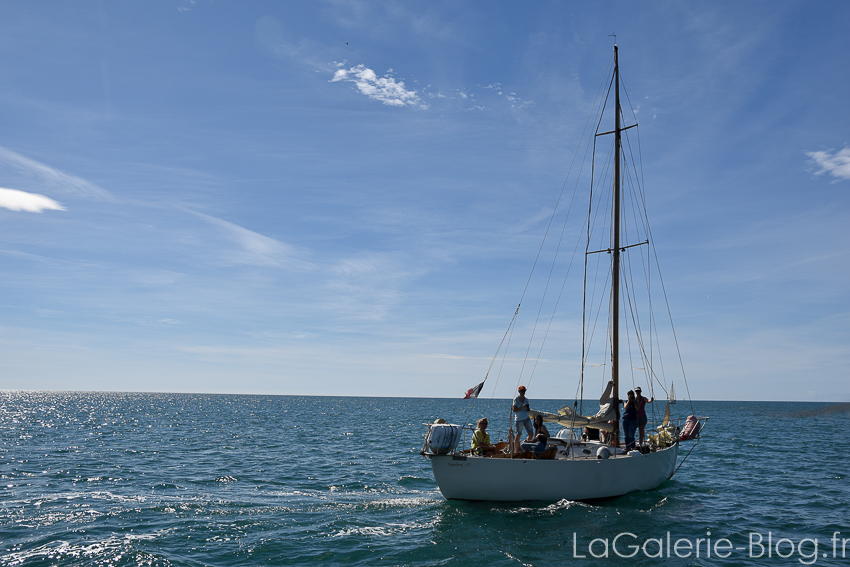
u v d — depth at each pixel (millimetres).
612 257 18984
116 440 32969
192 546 10508
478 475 13234
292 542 10836
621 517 12969
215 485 17219
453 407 131000
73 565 9297
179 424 51250
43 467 20531
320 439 35062
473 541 10953
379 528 11898
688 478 19719
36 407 97625
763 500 15758
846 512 14305
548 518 12641
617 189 19234
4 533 11203
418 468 21672
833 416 87125
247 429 44781
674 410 121938
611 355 18547
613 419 16250
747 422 66062
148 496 15188
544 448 13820
